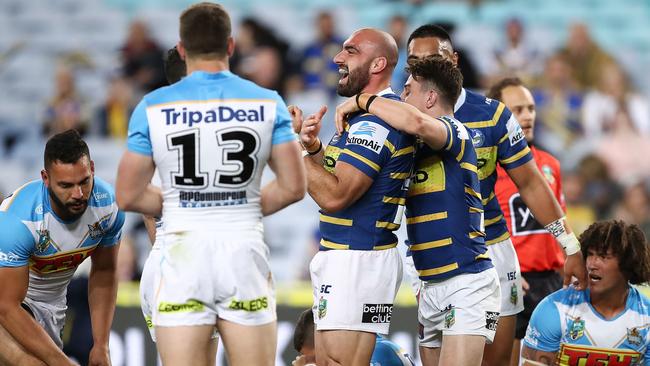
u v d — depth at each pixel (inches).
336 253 652.1
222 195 571.8
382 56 674.8
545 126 1696.6
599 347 686.5
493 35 1846.7
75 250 725.3
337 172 637.3
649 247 671.8
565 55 1769.2
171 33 1911.9
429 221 666.2
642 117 1732.3
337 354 647.1
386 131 637.9
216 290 571.8
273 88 1691.7
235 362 577.6
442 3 1903.3
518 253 831.7
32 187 714.8
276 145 573.9
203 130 561.6
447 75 671.1
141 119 566.9
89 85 1824.6
